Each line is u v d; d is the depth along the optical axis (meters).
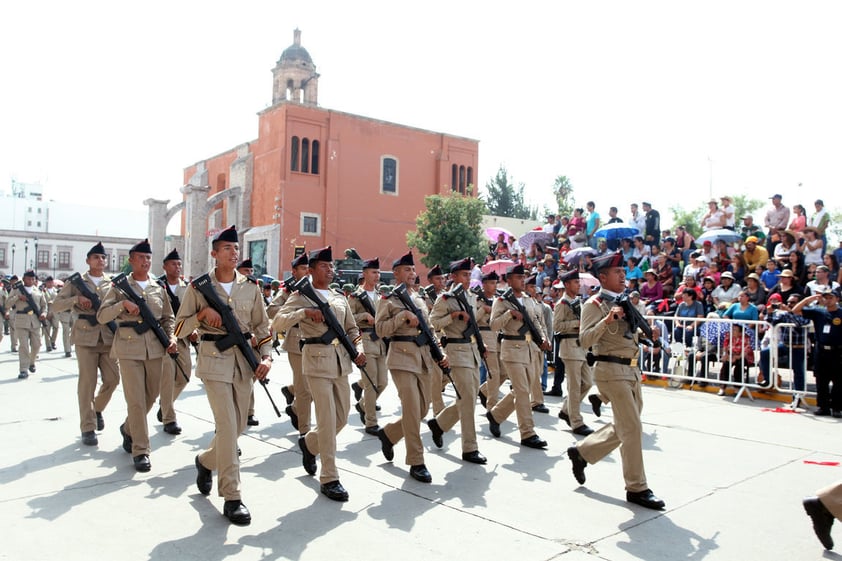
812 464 6.54
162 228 45.06
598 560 4.18
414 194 42.47
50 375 12.34
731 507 5.26
